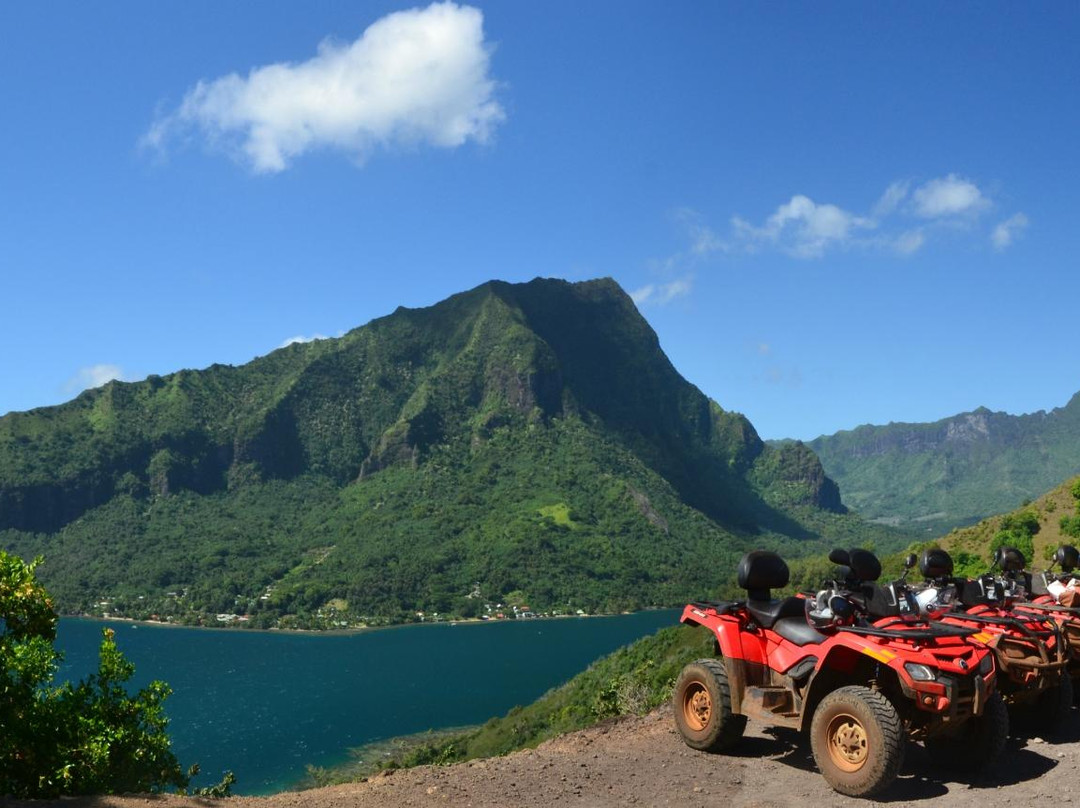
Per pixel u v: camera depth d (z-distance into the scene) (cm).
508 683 12544
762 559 762
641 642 5181
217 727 9812
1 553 692
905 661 626
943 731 641
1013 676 761
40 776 616
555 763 759
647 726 904
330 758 8312
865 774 609
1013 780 652
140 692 731
